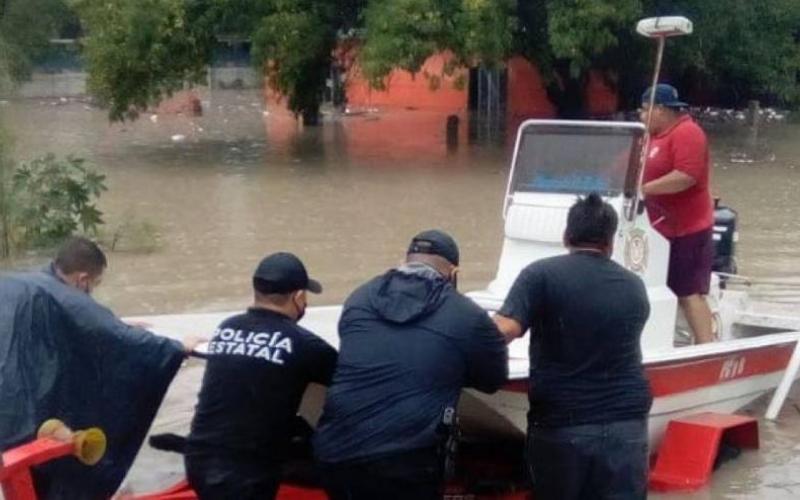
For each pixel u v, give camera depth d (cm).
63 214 1413
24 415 529
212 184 2094
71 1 2598
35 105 4028
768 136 3103
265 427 528
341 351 532
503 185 2081
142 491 661
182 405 814
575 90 3127
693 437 712
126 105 2600
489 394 575
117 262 1367
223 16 2517
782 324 888
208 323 890
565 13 2483
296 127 3288
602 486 540
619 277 546
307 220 1689
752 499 680
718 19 2922
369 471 511
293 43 2516
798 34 3488
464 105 3944
